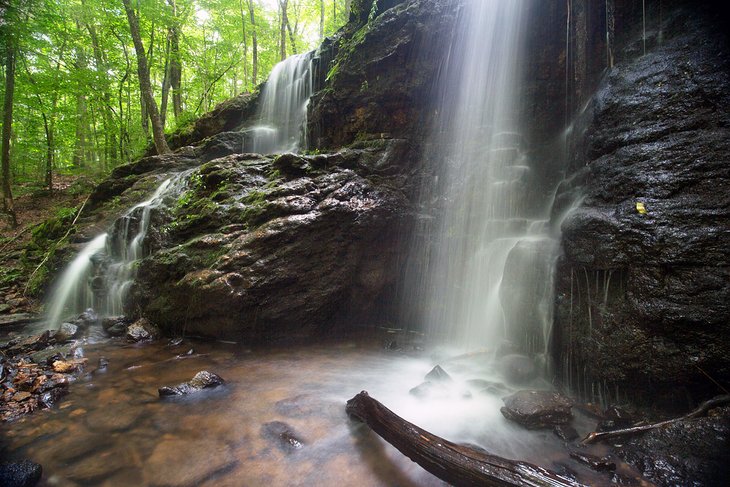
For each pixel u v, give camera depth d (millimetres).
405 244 7816
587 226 4176
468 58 7906
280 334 6707
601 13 6094
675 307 3312
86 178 16438
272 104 12812
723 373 3160
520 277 5438
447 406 4199
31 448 3369
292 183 7469
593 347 4035
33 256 10586
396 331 7715
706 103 3941
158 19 14016
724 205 3361
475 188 7707
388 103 8508
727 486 2631
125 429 3727
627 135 4434
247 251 6527
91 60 16734
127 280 7801
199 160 11688
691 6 4828
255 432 3686
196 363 5660
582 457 3123
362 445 3467
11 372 4973
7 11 11266
